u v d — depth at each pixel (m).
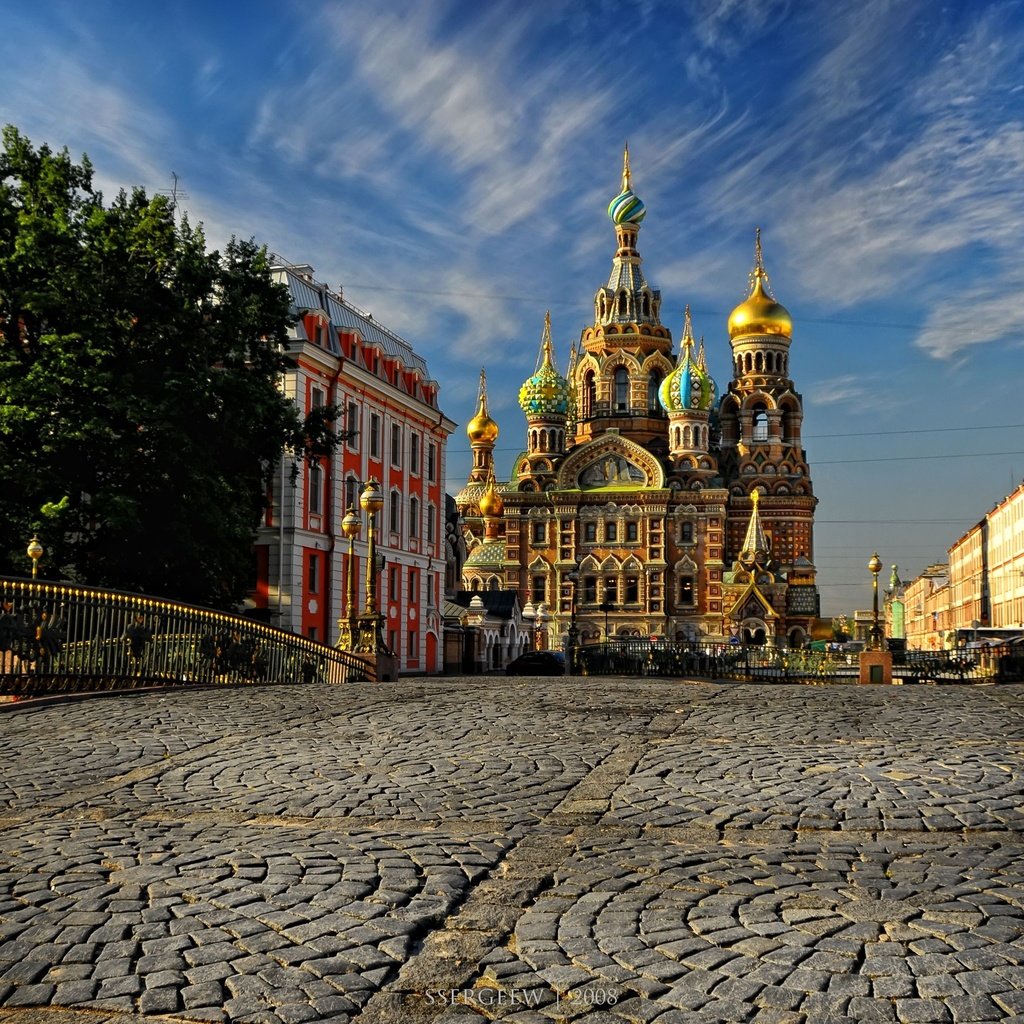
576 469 126.00
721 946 6.40
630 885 7.63
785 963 6.11
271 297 41.34
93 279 35.19
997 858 8.27
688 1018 5.51
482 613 88.69
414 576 68.25
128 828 9.52
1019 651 40.97
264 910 7.11
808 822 9.55
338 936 6.64
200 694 20.67
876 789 10.76
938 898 7.20
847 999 5.65
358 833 9.26
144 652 23.50
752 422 134.38
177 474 36.97
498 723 15.73
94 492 37.12
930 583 181.00
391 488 64.75
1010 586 105.94
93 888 7.61
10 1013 5.68
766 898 7.24
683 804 10.26
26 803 10.71
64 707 18.28
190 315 37.62
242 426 38.28
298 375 53.50
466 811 10.13
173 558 37.75
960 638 87.19
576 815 9.93
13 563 35.56
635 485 123.94
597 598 122.75
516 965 6.19
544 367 132.88
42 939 6.62
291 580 52.91
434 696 19.80
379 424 63.09
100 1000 5.79
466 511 144.12
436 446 72.88
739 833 9.26
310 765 12.52
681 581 122.81
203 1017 5.61
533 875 7.92
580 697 19.39
